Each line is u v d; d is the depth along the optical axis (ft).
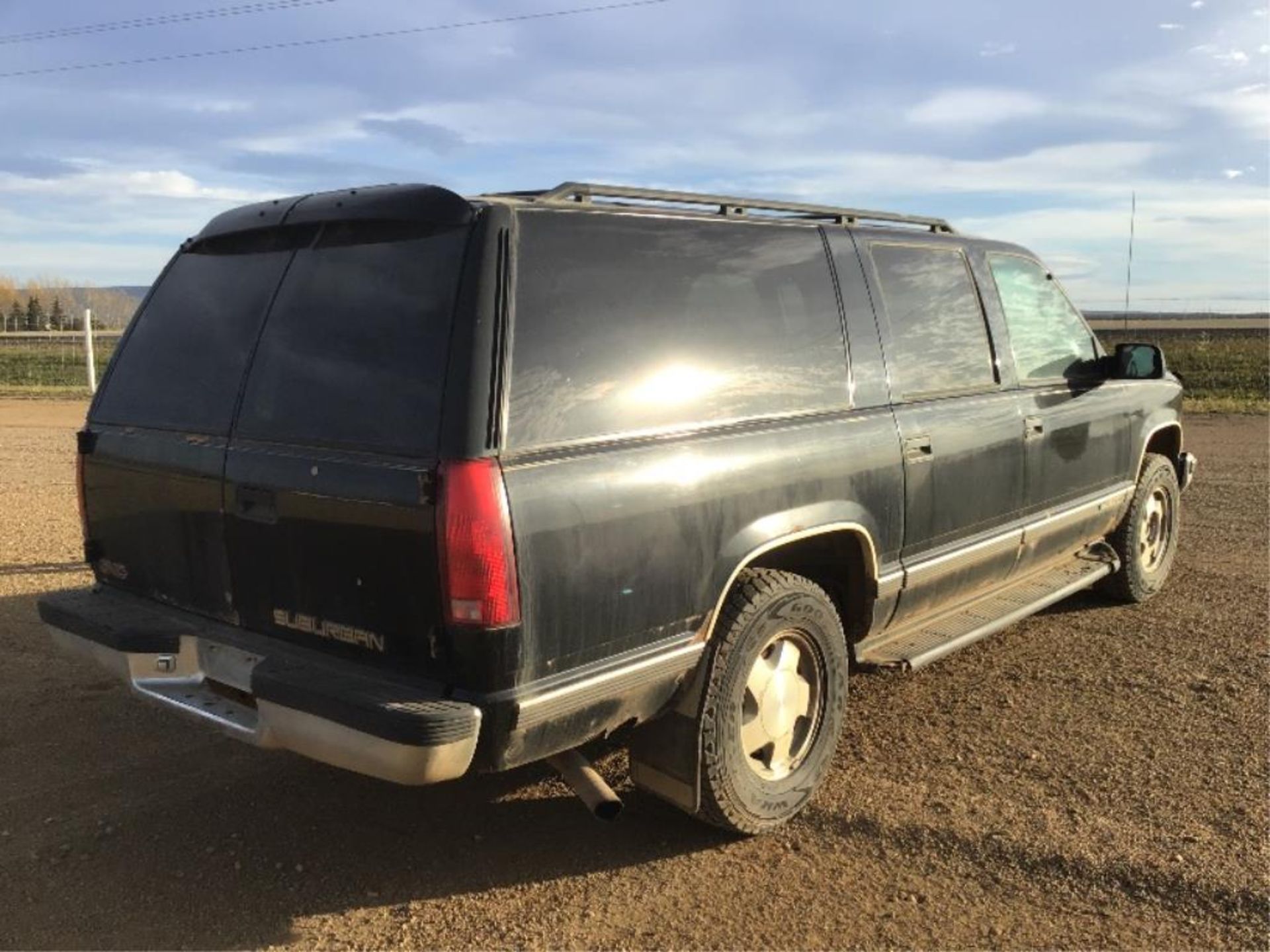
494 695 8.87
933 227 15.60
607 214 10.53
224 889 10.72
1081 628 18.61
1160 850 11.05
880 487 12.71
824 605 11.93
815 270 12.76
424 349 9.29
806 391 12.12
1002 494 15.12
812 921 10.07
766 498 11.13
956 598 14.92
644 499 9.89
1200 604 19.99
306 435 9.98
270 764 13.73
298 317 10.53
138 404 12.01
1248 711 14.69
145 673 11.35
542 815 12.30
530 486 9.03
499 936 9.88
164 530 11.45
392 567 9.14
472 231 9.46
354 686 9.27
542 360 9.46
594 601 9.50
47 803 12.55
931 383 14.12
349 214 10.29
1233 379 86.07
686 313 10.96
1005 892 10.47
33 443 49.06
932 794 12.44
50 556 24.56
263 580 10.36
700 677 10.75
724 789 10.97
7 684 16.37
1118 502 18.44
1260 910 10.02
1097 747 13.66
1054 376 16.93
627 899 10.48
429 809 12.48
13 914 10.26
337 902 10.50
